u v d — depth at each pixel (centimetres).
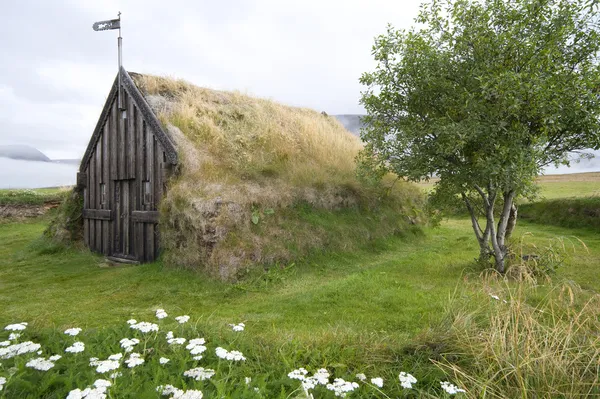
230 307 689
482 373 349
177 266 935
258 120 1415
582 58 786
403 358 400
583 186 2295
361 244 1159
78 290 817
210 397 262
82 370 316
